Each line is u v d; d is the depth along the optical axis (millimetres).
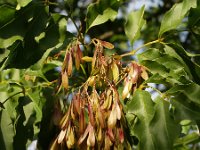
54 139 648
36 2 646
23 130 680
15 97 711
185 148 851
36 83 762
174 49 684
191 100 607
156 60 662
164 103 604
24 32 637
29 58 650
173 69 662
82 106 604
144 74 626
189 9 682
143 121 594
